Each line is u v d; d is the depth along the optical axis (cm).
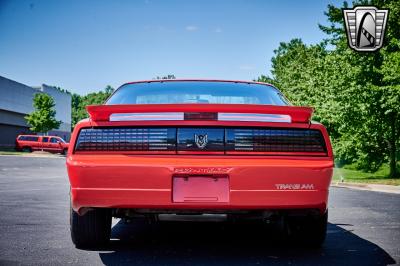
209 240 395
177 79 400
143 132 293
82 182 289
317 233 349
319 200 295
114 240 391
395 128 1778
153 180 285
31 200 700
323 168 293
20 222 488
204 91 377
